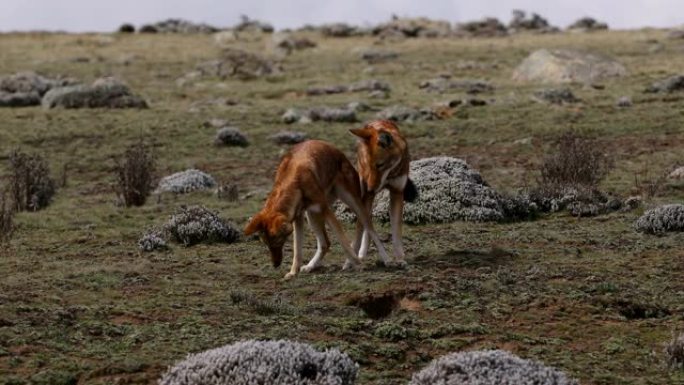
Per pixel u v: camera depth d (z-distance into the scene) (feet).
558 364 120.67
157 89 628.28
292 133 419.95
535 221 224.94
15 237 221.25
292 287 158.30
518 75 614.75
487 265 171.83
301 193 158.20
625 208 233.76
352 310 143.43
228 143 415.44
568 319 139.74
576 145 274.98
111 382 111.86
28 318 134.41
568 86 561.43
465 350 126.11
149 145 418.51
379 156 163.22
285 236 154.40
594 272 164.86
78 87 534.78
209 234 208.03
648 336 132.67
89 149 411.13
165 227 212.84
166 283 163.84
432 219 220.84
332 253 188.75
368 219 167.53
